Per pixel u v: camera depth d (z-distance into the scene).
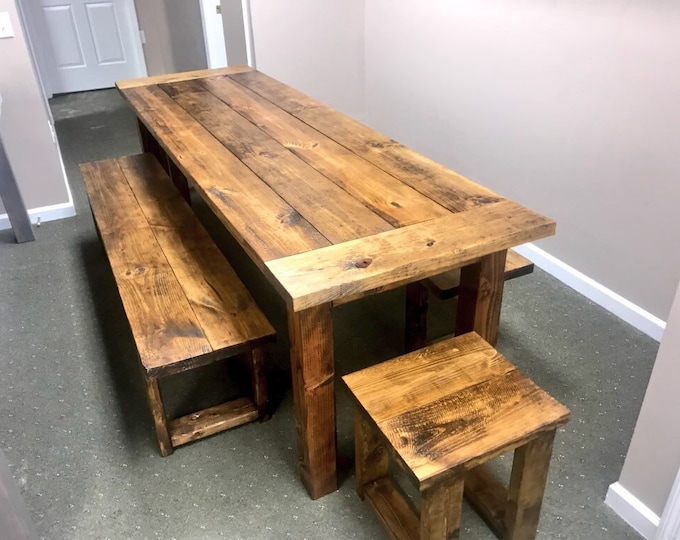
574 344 2.23
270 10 3.36
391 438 1.24
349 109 3.85
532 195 2.64
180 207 2.37
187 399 2.01
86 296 2.57
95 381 2.09
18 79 2.90
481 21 2.65
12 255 2.89
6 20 2.77
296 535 1.56
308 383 1.46
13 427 1.90
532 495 1.40
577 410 1.93
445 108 3.07
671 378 1.36
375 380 1.39
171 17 5.28
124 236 2.14
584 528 1.56
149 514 1.62
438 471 1.16
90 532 1.57
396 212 1.56
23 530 1.33
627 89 2.08
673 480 1.42
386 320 2.38
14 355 2.23
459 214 1.54
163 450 1.77
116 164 2.84
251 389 2.03
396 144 2.03
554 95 2.37
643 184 2.12
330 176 1.78
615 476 1.70
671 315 1.33
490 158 2.83
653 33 1.94
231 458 1.79
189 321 1.69
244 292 1.82
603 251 2.37
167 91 2.68
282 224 1.50
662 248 2.12
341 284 1.27
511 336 2.28
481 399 1.33
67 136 4.45
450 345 1.50
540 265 2.70
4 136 2.99
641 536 1.53
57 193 3.21
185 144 2.05
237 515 1.61
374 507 1.55
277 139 2.09
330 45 3.60
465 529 1.56
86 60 5.45
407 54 3.29
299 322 1.37
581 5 2.15
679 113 1.94
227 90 2.69
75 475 1.73
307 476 1.63
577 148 2.34
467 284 1.64
